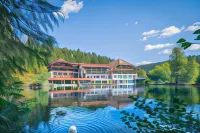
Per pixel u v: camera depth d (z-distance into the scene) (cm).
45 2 226
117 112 1002
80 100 1642
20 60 215
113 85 5112
